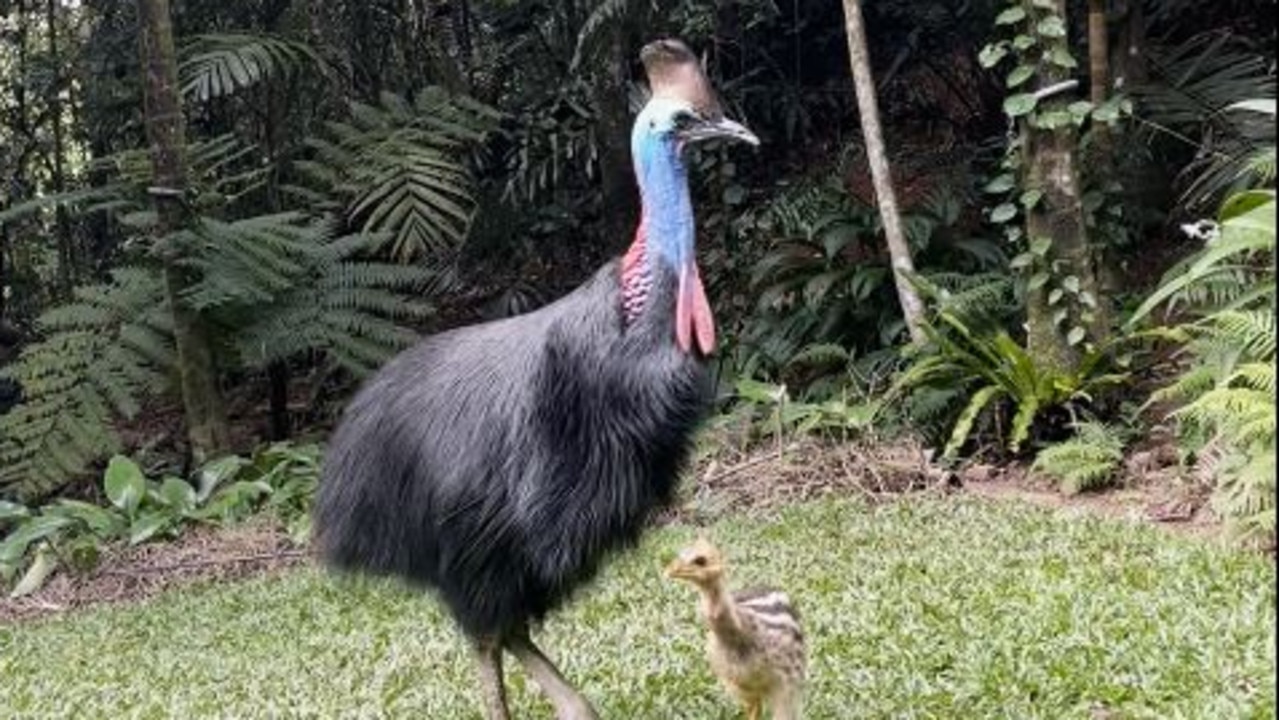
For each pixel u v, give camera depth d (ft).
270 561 25.43
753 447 26.23
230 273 29.89
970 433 25.21
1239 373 17.75
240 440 34.50
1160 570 17.38
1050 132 24.16
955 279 27.81
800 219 30.99
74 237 40.96
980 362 24.81
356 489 13.43
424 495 12.91
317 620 20.39
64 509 27.35
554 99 36.35
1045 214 24.39
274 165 36.09
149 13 30.07
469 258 38.06
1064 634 15.11
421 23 38.63
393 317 33.45
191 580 25.03
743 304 32.17
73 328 32.45
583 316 12.60
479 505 12.58
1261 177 24.04
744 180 36.99
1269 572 16.67
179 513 27.66
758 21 35.01
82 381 30.17
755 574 19.56
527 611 13.04
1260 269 21.34
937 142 35.99
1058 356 24.45
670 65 12.97
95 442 29.89
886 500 23.45
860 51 26.91
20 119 40.65
